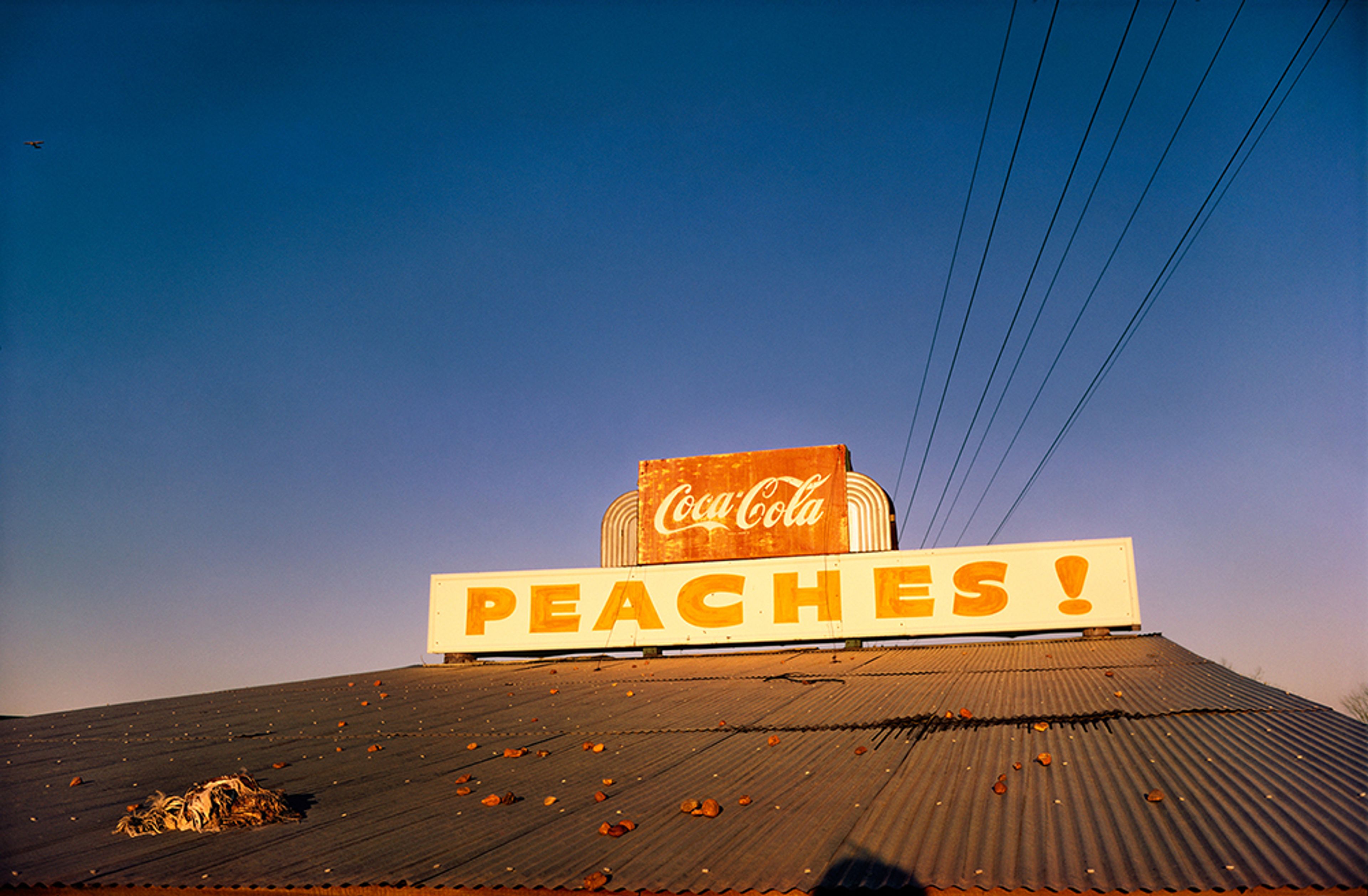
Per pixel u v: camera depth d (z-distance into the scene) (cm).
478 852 743
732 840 735
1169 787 779
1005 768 886
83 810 927
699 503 2392
